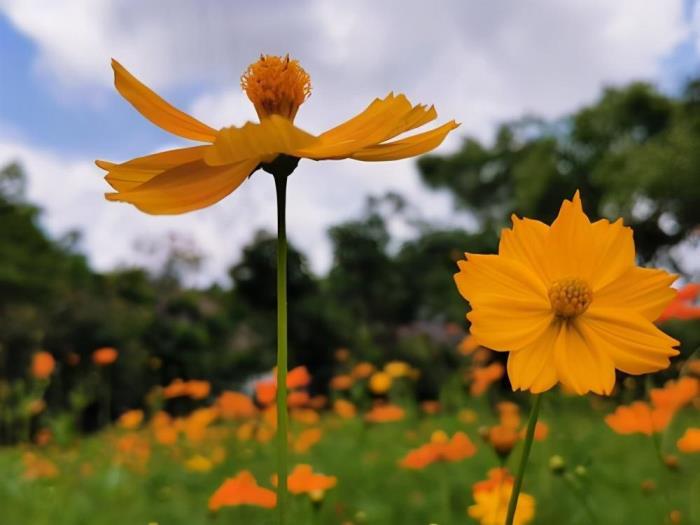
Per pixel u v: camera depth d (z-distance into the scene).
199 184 0.88
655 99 27.88
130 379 16.59
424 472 3.59
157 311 20.98
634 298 0.92
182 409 10.26
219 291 22.00
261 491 1.93
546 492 2.65
